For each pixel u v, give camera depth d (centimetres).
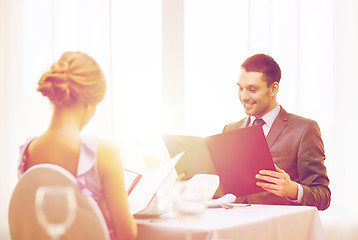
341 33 346
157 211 166
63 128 143
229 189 188
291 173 236
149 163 331
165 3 342
